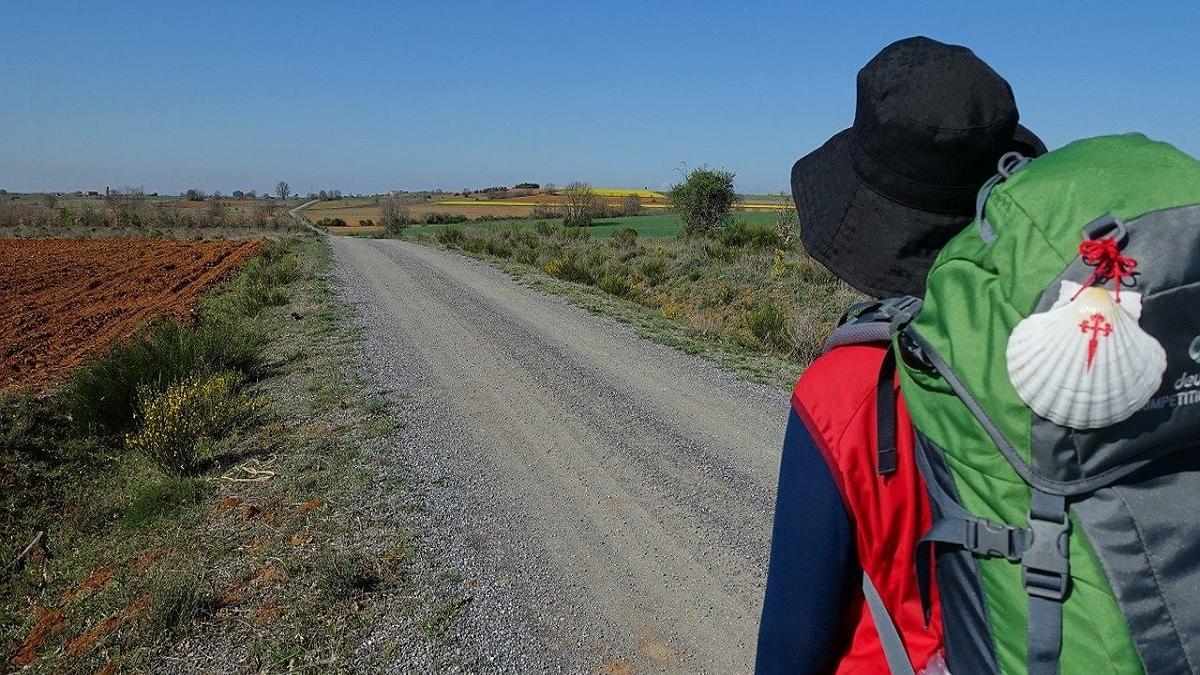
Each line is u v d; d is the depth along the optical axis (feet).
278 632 11.76
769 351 34.55
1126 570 2.45
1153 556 2.44
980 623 2.77
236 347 29.35
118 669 11.19
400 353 31.40
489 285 55.83
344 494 16.85
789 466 3.35
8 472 19.97
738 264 64.03
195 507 16.93
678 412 23.30
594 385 26.37
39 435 22.40
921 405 2.96
